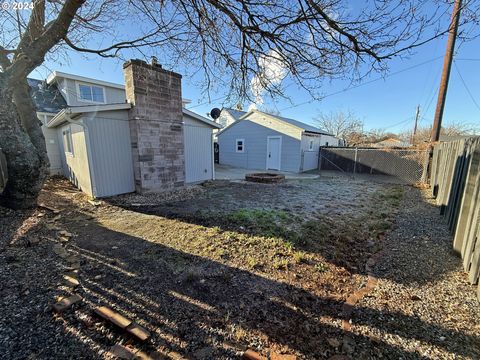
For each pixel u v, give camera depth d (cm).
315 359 139
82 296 196
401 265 260
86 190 600
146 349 146
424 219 433
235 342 152
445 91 771
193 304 189
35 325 162
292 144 1255
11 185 416
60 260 259
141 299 194
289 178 1012
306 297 202
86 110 516
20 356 138
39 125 489
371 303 193
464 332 159
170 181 664
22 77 403
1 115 385
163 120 629
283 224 390
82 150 572
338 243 323
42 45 400
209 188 734
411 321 171
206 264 255
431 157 828
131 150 609
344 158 1229
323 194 668
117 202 532
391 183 901
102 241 316
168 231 355
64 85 1004
